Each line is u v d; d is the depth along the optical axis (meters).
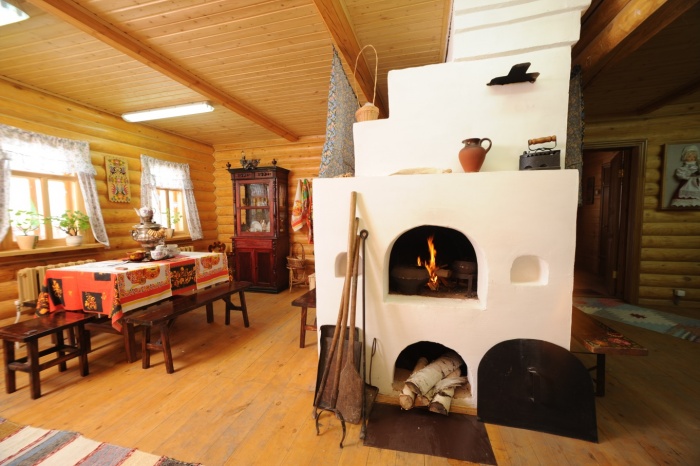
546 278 1.57
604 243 4.66
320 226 1.84
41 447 1.41
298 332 2.85
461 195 1.61
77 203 3.20
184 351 2.46
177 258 2.80
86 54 2.30
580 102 2.06
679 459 1.32
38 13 1.82
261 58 2.44
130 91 2.99
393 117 1.93
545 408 1.50
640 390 1.84
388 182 1.69
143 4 1.78
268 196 4.29
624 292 3.61
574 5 1.62
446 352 2.08
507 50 1.72
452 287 2.04
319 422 1.60
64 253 3.05
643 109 3.23
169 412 1.69
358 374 1.61
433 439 1.46
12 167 2.65
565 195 1.51
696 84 2.60
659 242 3.41
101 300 2.11
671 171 3.29
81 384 1.98
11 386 1.88
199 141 4.87
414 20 2.03
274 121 4.01
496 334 1.64
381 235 1.73
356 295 1.72
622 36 1.63
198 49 2.29
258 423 1.59
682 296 3.32
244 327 2.99
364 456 1.36
